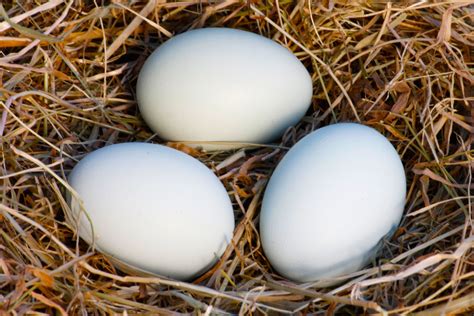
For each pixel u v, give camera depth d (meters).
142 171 0.55
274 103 0.59
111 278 0.55
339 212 0.55
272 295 0.55
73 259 0.54
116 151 0.56
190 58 0.58
